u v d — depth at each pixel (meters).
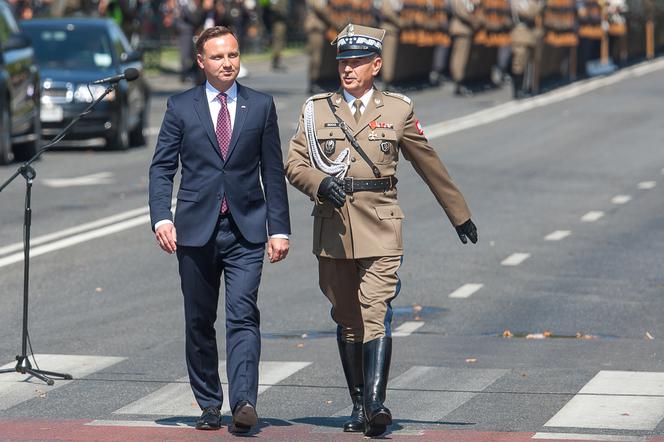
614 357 28.61
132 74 24.11
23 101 60.84
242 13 145.12
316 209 22.33
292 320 32.38
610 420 23.30
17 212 47.72
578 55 115.94
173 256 40.25
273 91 102.31
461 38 100.75
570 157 64.81
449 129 77.31
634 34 135.75
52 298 34.53
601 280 37.31
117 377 26.81
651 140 71.44
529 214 48.72
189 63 113.50
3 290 35.34
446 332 31.25
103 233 43.81
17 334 30.64
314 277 37.66
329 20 98.81
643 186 55.78
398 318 32.78
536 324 32.03
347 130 22.08
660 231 45.31
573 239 43.72
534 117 83.94
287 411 24.17
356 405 22.56
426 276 37.81
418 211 49.03
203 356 22.58
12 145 63.56
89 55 66.94
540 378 26.67
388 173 22.16
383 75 101.44
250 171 22.20
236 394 21.64
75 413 23.97
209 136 22.03
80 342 29.91
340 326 22.72
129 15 105.69
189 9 113.00
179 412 24.03
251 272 22.09
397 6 100.00
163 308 33.47
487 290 36.00
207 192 22.03
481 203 51.16
